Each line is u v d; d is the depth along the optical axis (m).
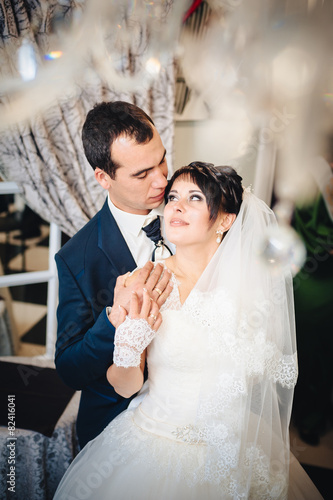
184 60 1.77
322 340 1.96
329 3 1.73
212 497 0.97
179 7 1.62
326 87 1.82
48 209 1.63
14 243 2.88
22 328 2.43
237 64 1.80
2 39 1.42
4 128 1.49
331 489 1.70
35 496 1.40
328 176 1.85
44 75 1.49
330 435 1.96
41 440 1.39
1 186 1.82
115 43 1.57
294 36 1.77
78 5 1.48
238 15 1.73
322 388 1.98
